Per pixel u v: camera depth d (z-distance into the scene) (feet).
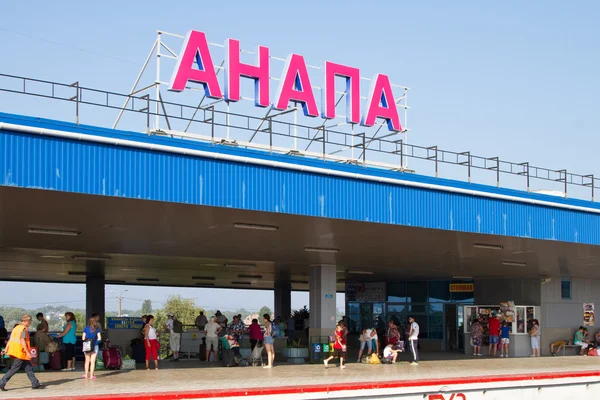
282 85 82.58
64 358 80.12
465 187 77.77
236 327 98.73
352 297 164.55
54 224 72.18
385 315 157.69
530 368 86.69
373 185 70.59
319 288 106.93
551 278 136.05
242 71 79.41
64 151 52.90
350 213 68.54
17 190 52.54
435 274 137.59
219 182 60.59
